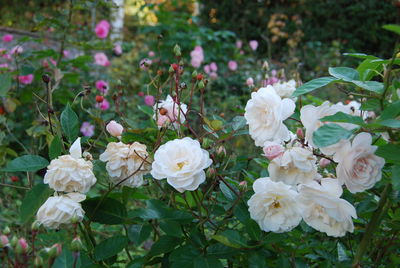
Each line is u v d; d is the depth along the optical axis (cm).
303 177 62
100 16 327
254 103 65
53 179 68
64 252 64
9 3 415
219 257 68
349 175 57
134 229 77
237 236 67
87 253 76
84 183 69
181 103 84
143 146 73
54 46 261
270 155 62
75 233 64
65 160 68
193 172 62
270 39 420
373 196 74
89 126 175
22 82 191
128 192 77
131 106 214
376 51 409
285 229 64
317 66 333
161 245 73
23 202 71
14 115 199
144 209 72
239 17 466
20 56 186
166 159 64
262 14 450
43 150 139
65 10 189
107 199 76
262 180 65
